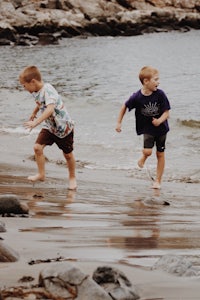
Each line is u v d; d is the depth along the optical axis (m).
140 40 72.56
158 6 92.62
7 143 18.22
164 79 38.03
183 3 93.44
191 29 89.88
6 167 13.54
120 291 4.47
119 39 75.25
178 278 5.00
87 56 53.28
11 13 79.25
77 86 34.16
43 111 11.02
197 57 52.41
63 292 4.37
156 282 4.88
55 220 7.71
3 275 4.91
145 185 12.41
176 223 7.95
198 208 9.51
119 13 86.12
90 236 6.75
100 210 8.80
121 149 17.97
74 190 10.87
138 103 12.30
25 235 6.65
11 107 26.16
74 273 4.44
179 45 64.44
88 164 15.48
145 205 9.54
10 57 53.16
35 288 4.45
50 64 46.88
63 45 67.00
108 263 5.49
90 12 85.56
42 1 84.81
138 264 5.48
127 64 46.72
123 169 14.85
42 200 9.48
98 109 25.39
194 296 4.54
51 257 5.63
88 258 5.67
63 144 11.02
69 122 10.95
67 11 84.69
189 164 15.70
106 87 33.69
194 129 20.80
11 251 5.47
